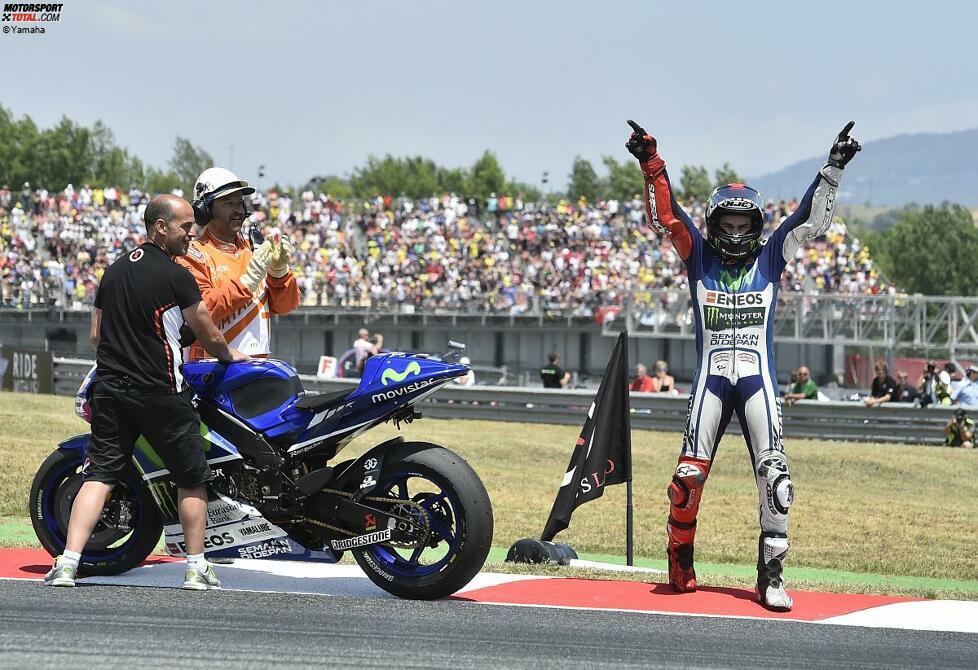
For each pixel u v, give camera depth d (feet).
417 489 145.38
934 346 411.54
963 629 67.31
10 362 308.19
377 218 604.90
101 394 71.31
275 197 596.29
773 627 65.67
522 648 57.52
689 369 491.72
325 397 72.33
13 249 530.27
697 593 76.64
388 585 70.90
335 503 71.31
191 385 74.18
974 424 235.61
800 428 246.68
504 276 555.69
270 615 63.21
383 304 530.27
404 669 52.54
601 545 113.39
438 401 262.47
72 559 70.28
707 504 145.59
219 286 80.59
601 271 550.36
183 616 61.98
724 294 75.87
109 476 71.77
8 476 132.05
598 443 93.09
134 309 70.85
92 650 53.88
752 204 74.43
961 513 149.28
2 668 50.37
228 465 72.84
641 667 54.65
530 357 523.70
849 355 488.44
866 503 155.74
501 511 131.95
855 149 73.05
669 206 75.87
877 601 76.07
